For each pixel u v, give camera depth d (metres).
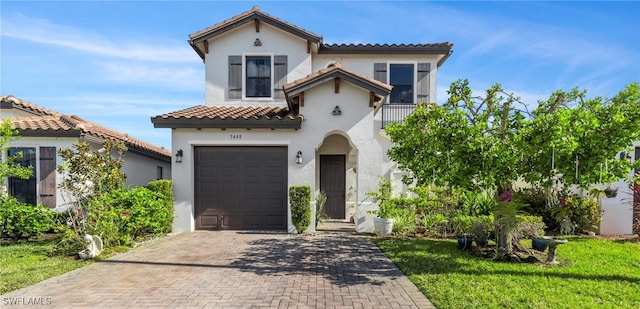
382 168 13.79
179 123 12.48
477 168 7.50
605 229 12.66
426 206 12.55
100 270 7.83
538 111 8.11
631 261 8.37
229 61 15.85
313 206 12.86
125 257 9.01
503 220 8.62
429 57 16.61
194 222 13.17
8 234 11.09
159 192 12.12
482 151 7.27
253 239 11.41
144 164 16.94
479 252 9.18
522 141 6.91
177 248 10.05
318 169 16.53
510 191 8.90
